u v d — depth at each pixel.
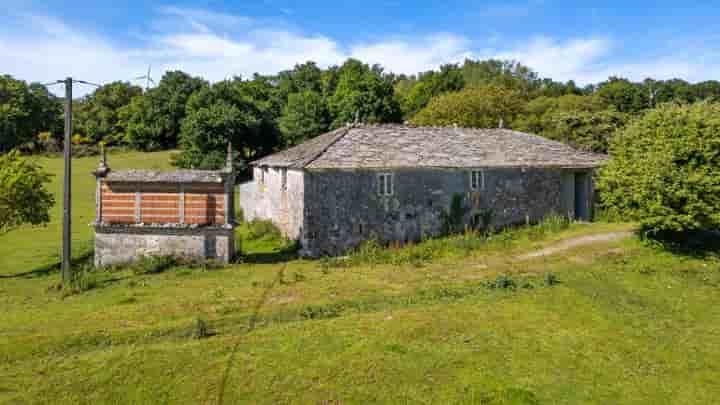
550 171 28.53
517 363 11.03
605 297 15.55
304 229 22.59
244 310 14.24
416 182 24.86
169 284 17.27
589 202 29.94
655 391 10.12
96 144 80.88
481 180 26.48
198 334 12.34
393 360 10.98
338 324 13.03
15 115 78.94
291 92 83.12
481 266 19.47
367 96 66.62
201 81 78.69
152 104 74.88
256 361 10.94
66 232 17.69
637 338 12.55
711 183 18.66
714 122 19.12
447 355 11.29
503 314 13.81
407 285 16.84
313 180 22.72
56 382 10.09
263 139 57.59
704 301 15.53
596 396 9.86
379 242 24.06
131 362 10.86
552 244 22.81
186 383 10.09
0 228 20.11
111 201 20.23
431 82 86.12
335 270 19.27
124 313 13.99
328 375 10.39
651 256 20.25
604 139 43.50
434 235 25.31
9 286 17.66
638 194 19.67
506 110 57.53
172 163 60.19
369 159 24.06
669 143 19.58
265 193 30.47
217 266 19.84
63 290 16.44
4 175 19.55
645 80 74.94
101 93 92.12
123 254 20.12
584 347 11.92
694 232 22.67
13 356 11.23
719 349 12.07
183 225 19.92
